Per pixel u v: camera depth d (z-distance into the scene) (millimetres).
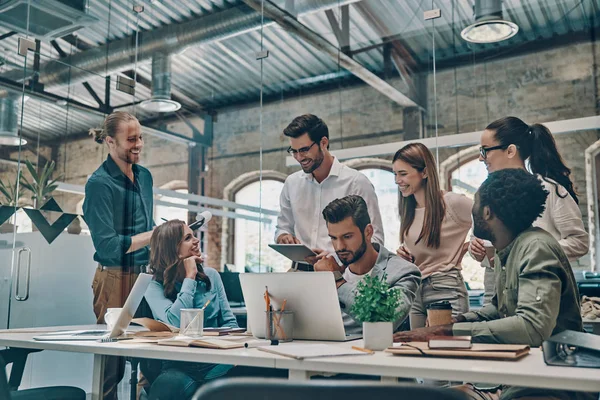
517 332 2305
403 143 3969
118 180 4586
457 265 3676
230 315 4527
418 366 1625
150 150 4867
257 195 4688
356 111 4215
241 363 1942
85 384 3873
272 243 4523
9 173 3955
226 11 4902
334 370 1745
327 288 2303
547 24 3598
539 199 3490
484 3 3760
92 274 4316
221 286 4617
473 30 3805
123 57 4781
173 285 4621
